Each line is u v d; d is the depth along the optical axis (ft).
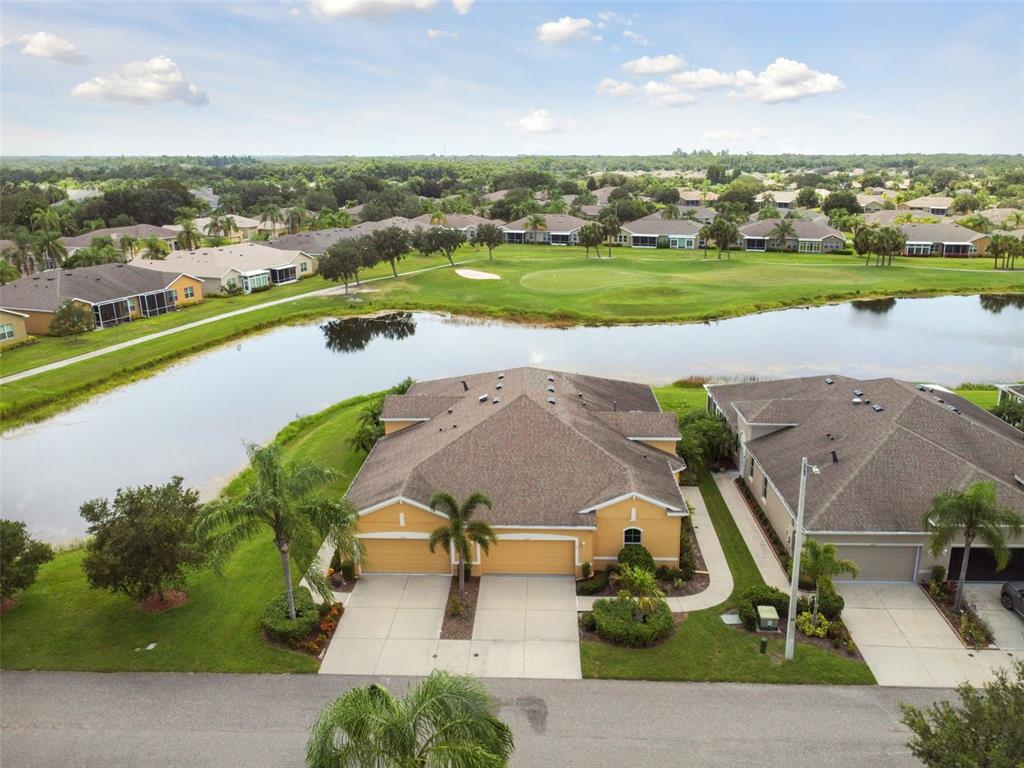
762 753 74.28
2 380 218.18
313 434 170.50
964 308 331.16
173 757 74.95
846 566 92.73
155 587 99.55
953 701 81.92
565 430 118.42
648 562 105.40
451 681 57.72
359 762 53.11
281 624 93.81
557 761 73.26
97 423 191.11
